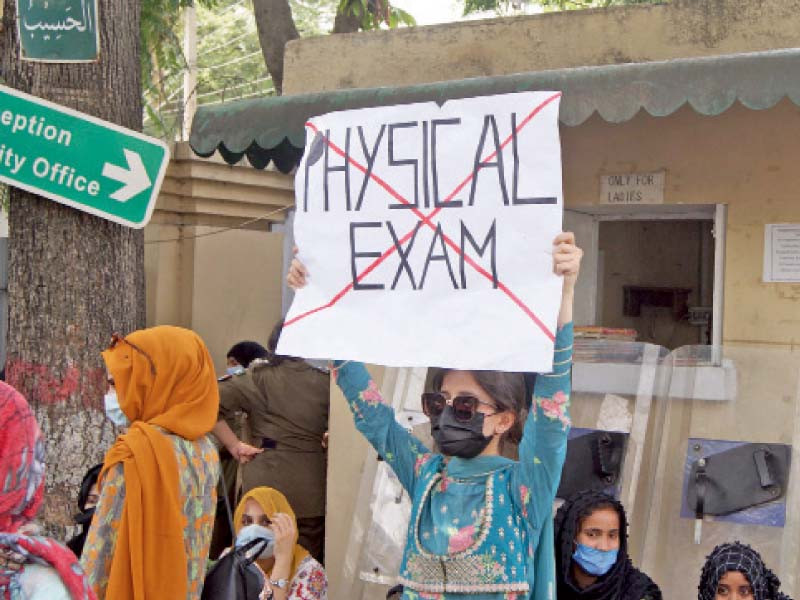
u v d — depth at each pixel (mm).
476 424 3439
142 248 5793
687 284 7605
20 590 2512
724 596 4188
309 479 6301
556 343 3258
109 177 5469
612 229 7488
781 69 4402
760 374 5023
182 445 3980
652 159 5703
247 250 10266
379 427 3713
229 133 5539
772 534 4840
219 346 10008
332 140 3596
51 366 5488
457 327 3311
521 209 3270
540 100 3273
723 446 5012
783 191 5422
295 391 6324
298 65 6727
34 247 5516
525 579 3332
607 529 3961
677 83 4547
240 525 5168
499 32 6145
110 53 5637
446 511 3439
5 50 5637
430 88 5074
